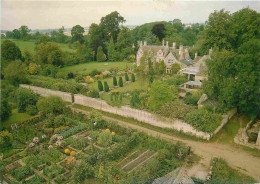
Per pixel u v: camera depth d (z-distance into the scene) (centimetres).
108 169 1931
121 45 7944
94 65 6950
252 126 2739
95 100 3506
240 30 3472
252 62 2469
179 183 1723
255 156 2194
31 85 4431
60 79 4722
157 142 2369
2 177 2005
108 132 2455
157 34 8225
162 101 2880
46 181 1922
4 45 4919
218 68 2744
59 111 3288
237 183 1800
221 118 2611
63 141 2511
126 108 3134
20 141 2617
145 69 4178
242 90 2531
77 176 1867
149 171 1877
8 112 3069
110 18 8288
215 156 2214
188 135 2606
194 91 3800
